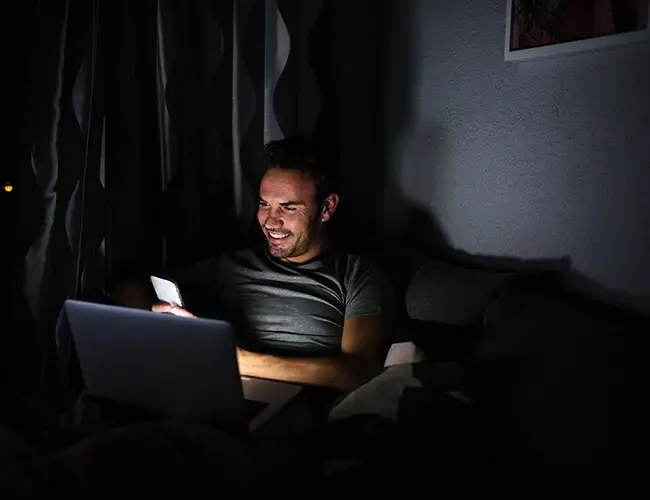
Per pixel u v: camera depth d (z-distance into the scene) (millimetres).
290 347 1586
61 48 1624
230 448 983
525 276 1519
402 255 1812
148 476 897
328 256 1725
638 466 828
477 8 1721
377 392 1095
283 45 1869
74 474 884
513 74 1645
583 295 1522
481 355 1214
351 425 1038
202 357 1020
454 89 1811
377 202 2115
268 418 1163
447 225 1877
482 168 1751
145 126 1871
